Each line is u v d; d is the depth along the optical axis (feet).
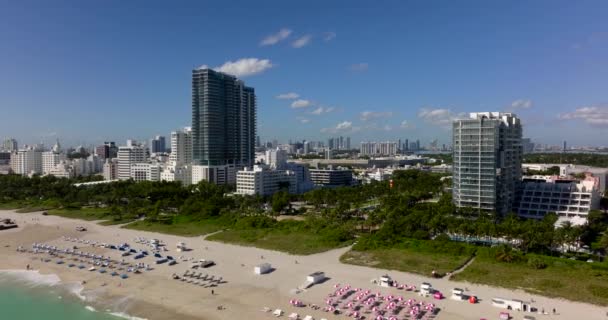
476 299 488.44
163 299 519.19
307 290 532.73
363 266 626.23
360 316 449.06
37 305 513.86
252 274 601.21
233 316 462.19
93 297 535.19
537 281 536.42
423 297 501.15
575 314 446.60
